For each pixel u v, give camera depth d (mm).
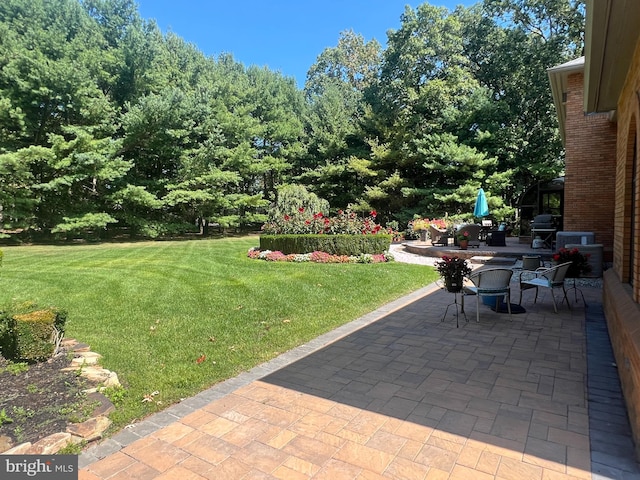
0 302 5871
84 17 20922
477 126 20781
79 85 18625
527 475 2012
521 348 3959
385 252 10922
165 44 25484
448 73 21266
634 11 2900
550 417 2586
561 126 11586
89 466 2158
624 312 3178
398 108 23062
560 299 6176
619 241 4918
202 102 22469
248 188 28953
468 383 3143
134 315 5223
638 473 2006
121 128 21609
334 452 2250
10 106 17078
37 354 3264
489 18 21953
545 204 15398
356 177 24828
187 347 4055
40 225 19609
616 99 5219
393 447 2287
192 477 2059
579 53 19734
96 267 9500
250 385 3197
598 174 9195
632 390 2428
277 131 27312
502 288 5070
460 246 12164
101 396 2863
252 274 8344
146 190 21734
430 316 5297
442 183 21938
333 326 4879
